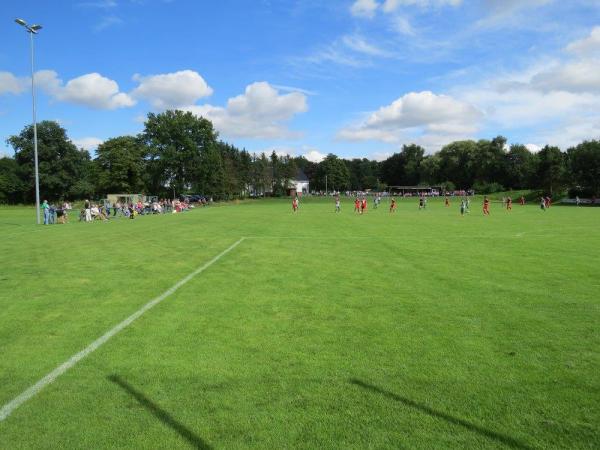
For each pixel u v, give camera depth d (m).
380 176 196.00
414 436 4.27
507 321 7.96
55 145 107.19
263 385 5.38
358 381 5.48
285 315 8.44
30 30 36.97
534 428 4.41
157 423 4.52
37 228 32.53
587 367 5.89
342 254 16.88
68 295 10.14
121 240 22.44
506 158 145.62
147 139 99.12
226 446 4.12
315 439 4.22
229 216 47.94
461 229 28.84
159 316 8.39
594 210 61.72
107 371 5.82
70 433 4.37
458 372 5.73
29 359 6.25
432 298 9.73
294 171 153.25
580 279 11.79
